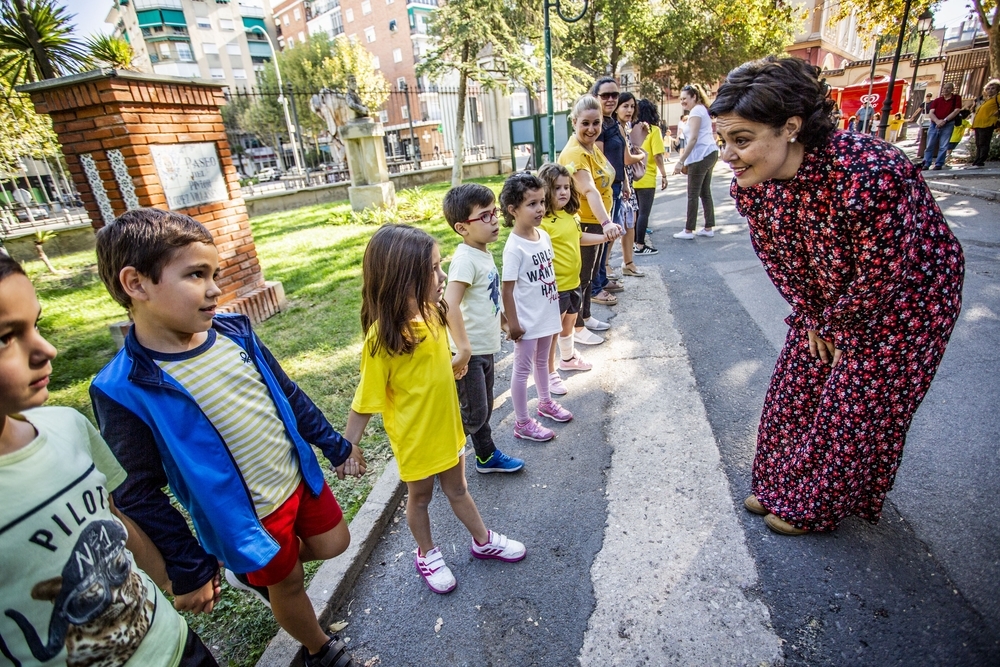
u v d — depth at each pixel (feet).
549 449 9.55
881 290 5.25
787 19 50.78
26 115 28.86
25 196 50.11
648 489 8.21
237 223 16.78
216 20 180.45
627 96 16.66
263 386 4.93
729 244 21.86
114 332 15.19
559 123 41.34
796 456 6.67
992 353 11.02
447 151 71.10
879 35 48.14
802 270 5.91
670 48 74.23
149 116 13.57
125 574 3.51
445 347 6.22
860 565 6.44
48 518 3.06
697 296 16.22
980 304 13.48
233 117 133.39
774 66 4.99
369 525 7.83
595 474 8.73
